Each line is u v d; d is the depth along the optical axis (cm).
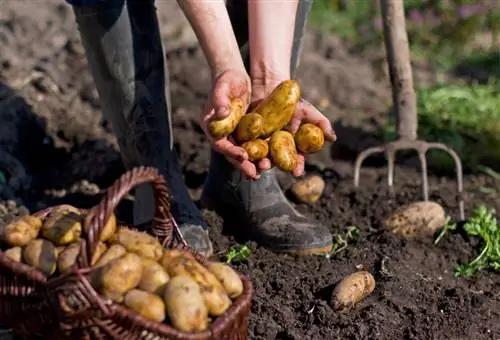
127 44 309
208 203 362
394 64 399
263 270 328
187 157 437
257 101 297
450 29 689
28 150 423
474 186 436
